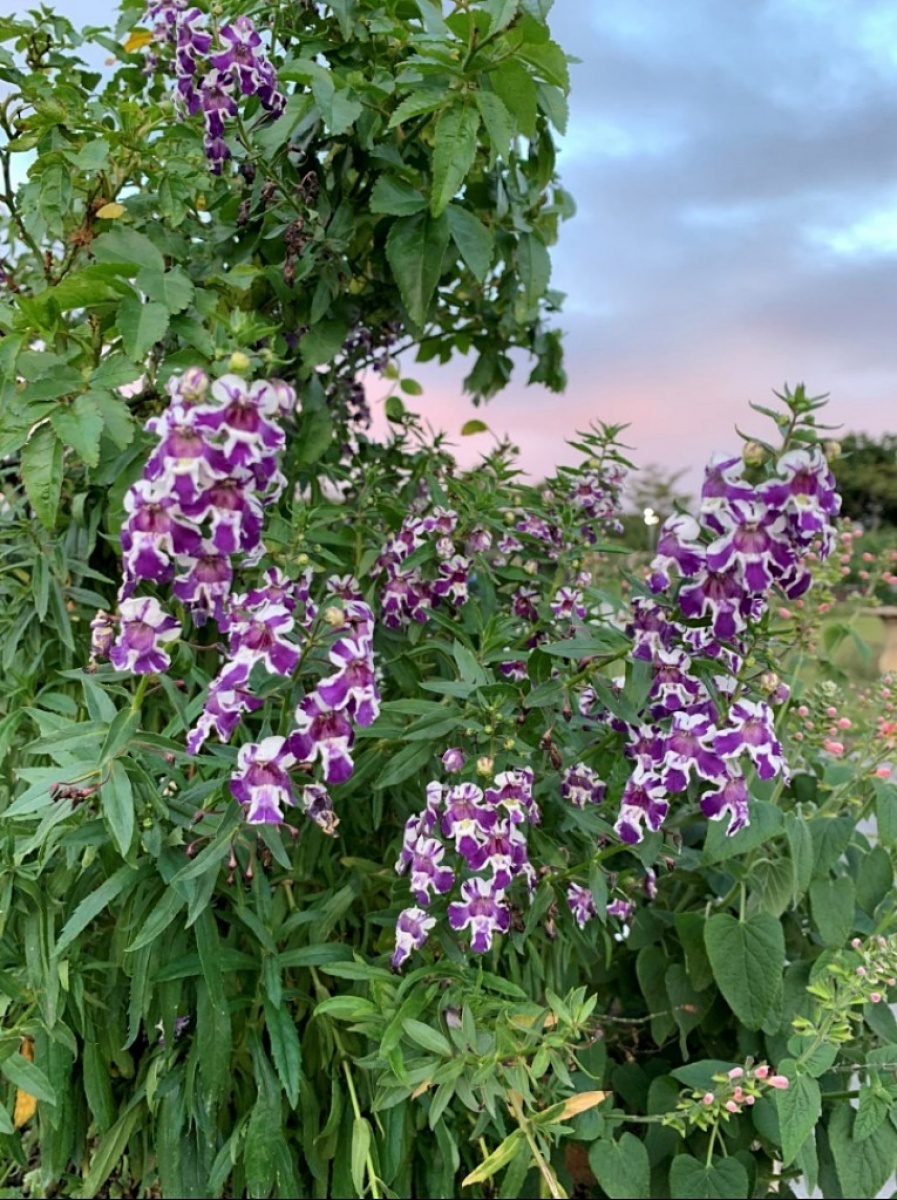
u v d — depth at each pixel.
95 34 1.79
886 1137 1.58
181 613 1.50
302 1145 1.62
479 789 1.24
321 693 1.06
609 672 1.82
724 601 1.12
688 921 1.76
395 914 1.47
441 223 1.65
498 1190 1.79
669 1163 1.77
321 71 1.50
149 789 1.17
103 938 1.60
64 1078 1.40
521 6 1.44
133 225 1.63
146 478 0.98
